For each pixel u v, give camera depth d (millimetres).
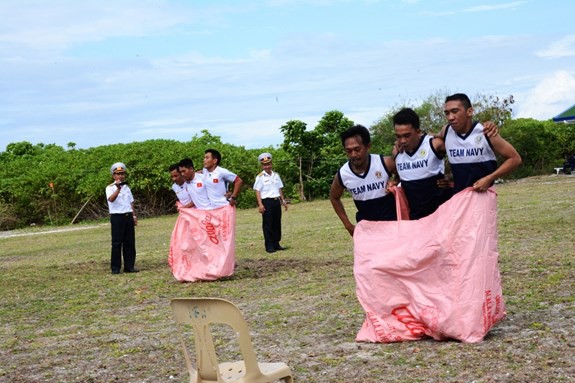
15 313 11102
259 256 16078
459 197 7379
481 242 7297
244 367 5543
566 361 6379
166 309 10633
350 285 11242
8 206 34719
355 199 7992
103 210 35562
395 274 7527
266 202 16766
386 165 7844
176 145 37156
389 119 41781
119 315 10391
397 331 7535
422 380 6223
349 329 8266
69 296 12477
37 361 7926
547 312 8266
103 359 7812
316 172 38000
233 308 5191
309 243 17906
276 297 10812
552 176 40469
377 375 6473
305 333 8250
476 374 6242
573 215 18594
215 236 13141
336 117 39281
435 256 7359
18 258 19891
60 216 35094
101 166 35719
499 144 7332
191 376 5516
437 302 7348
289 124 37969
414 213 7793
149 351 8023
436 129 40000
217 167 13516
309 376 6617
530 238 14906
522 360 6512
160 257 17672
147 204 35875
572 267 11008
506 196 27734
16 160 38875
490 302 7285
